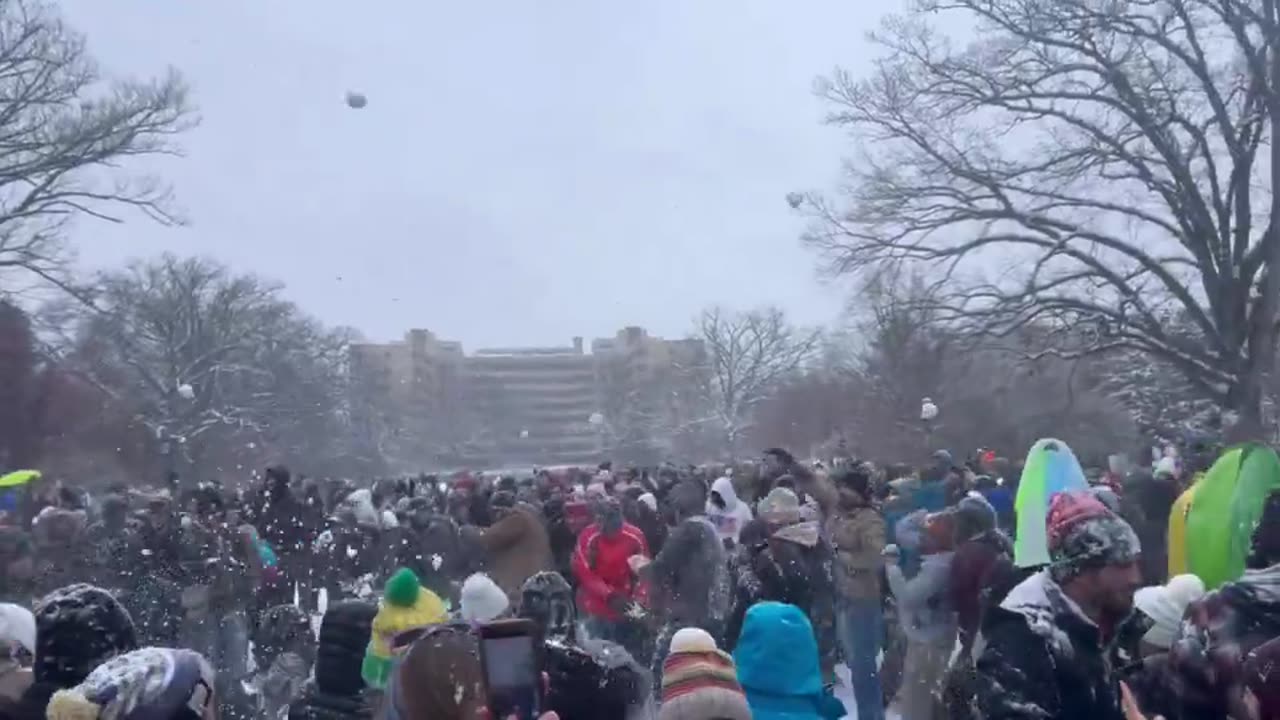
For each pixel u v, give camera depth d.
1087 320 28.11
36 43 29.11
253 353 71.06
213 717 3.17
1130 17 26.80
